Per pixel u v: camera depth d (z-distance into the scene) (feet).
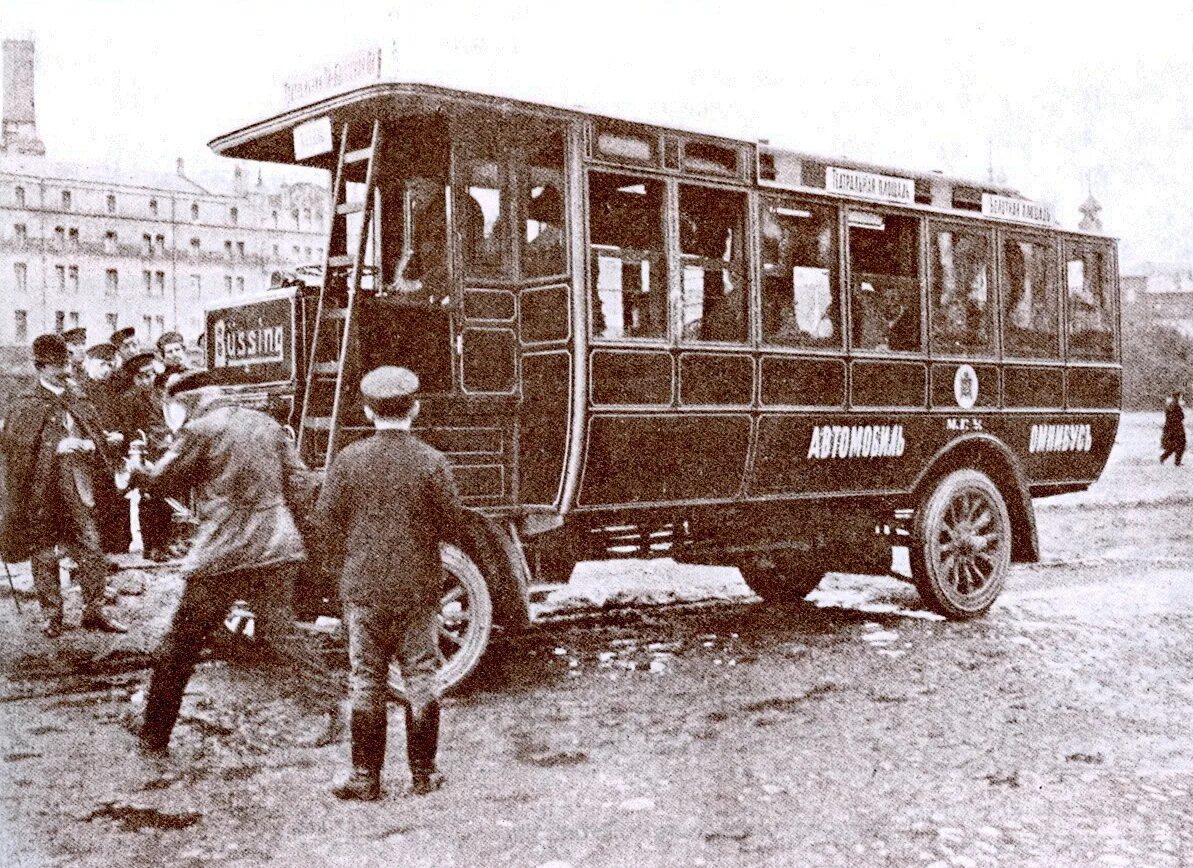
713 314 25.68
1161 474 77.77
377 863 14.16
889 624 29.43
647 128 24.34
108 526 34.06
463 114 22.59
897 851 14.55
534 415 23.70
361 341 22.00
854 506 29.53
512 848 14.64
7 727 19.31
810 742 19.06
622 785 16.97
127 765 17.62
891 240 29.94
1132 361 141.28
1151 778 17.43
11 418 25.68
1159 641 27.12
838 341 28.14
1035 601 32.58
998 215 32.48
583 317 22.94
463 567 21.83
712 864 14.15
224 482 18.29
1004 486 32.27
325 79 22.62
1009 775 17.48
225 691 21.94
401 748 18.86
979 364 31.58
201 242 101.40
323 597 21.18
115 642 25.31
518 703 21.43
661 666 24.36
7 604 29.37
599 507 23.61
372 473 16.66
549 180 23.56
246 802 16.21
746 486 26.23
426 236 23.68
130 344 35.55
